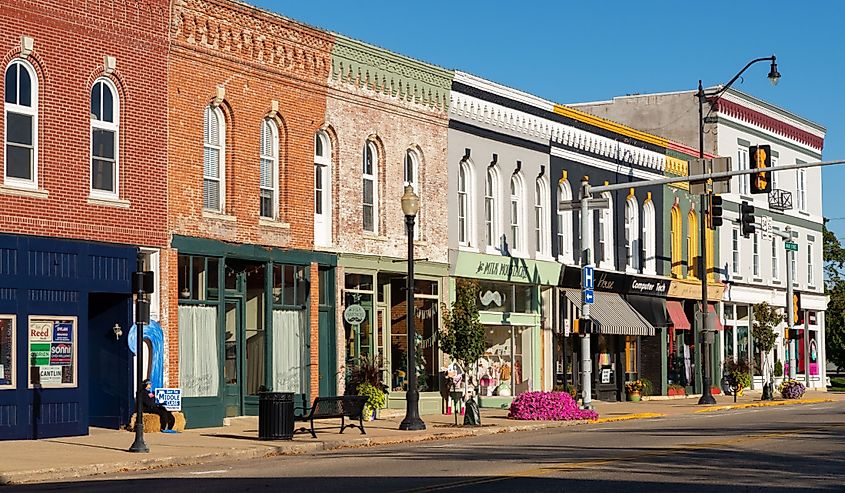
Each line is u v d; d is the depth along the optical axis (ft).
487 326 128.77
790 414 120.67
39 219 81.92
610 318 144.46
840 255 287.28
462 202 125.08
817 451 73.77
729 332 181.37
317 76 105.40
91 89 86.38
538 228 137.28
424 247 117.70
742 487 55.36
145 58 89.71
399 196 115.24
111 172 87.97
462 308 105.19
